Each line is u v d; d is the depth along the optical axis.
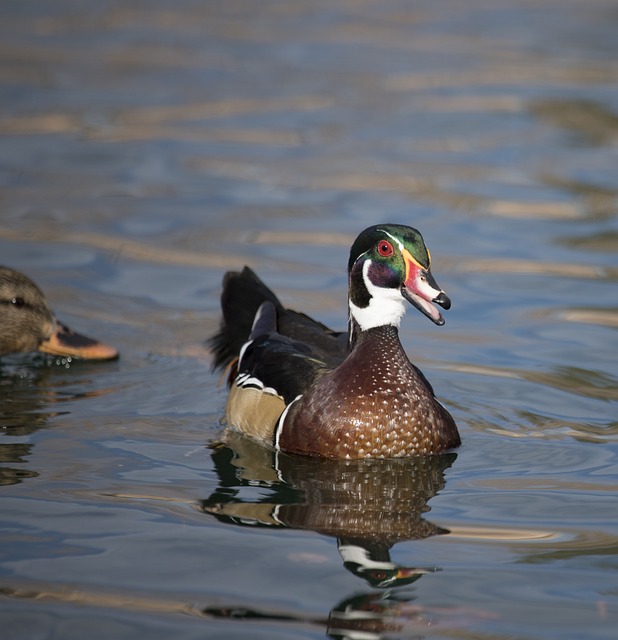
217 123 23.53
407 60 28.59
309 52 29.33
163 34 31.03
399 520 9.17
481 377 12.74
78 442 10.96
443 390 12.38
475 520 9.19
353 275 10.89
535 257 16.61
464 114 24.12
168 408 12.06
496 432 11.31
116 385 12.77
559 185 19.86
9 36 30.30
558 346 13.60
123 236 17.53
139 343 14.00
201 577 8.05
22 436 11.10
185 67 27.66
